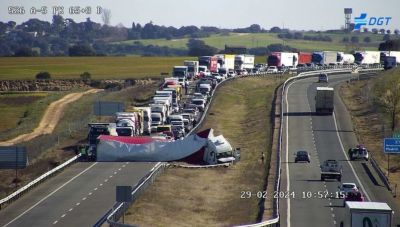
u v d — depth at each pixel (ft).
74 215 561.43
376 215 453.99
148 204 594.65
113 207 568.00
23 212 576.61
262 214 577.02
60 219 549.54
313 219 565.94
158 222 544.21
